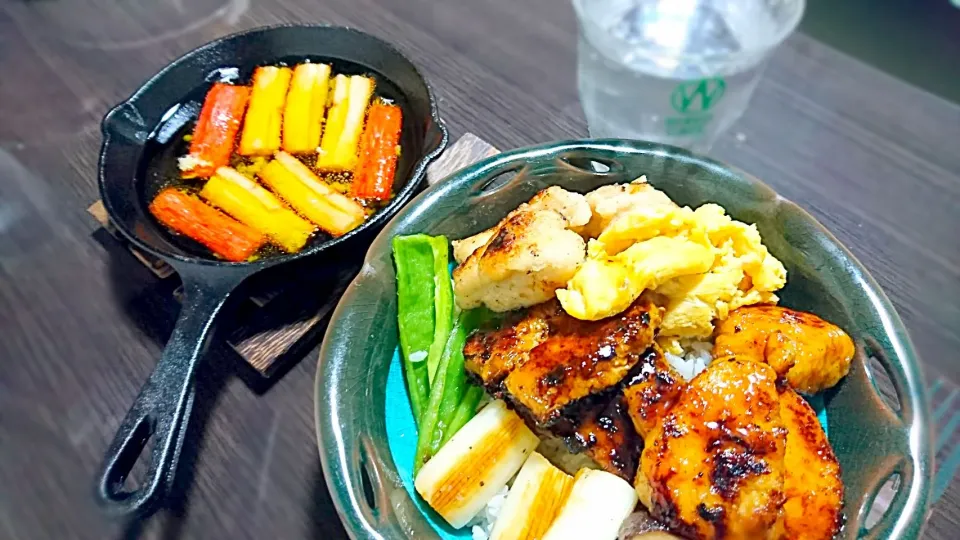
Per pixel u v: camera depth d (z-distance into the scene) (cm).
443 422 23
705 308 23
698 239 23
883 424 20
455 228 26
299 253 25
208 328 23
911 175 31
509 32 38
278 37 34
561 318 22
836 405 22
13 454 25
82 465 25
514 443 22
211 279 24
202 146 31
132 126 31
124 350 27
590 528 20
